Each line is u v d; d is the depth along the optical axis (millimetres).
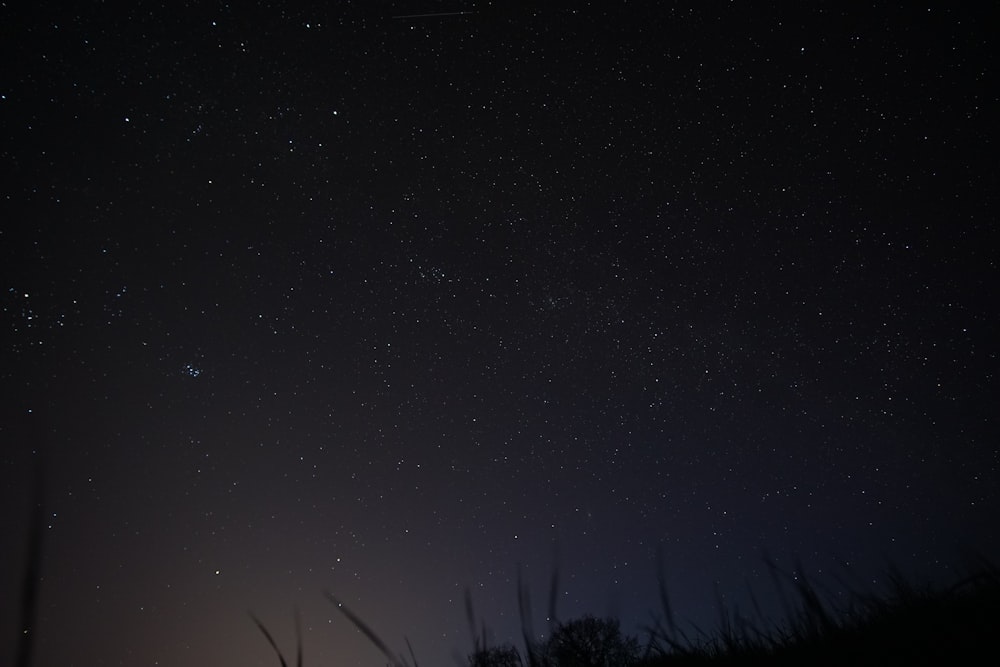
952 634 1628
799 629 1911
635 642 1526
